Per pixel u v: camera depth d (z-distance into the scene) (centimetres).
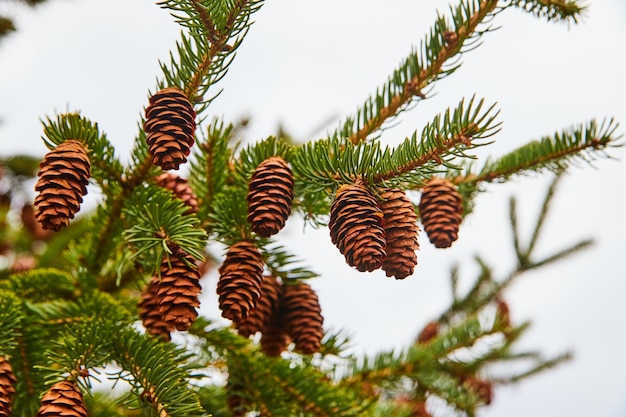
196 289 94
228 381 101
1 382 93
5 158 162
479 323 120
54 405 90
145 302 98
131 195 100
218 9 91
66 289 104
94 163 98
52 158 92
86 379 92
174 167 92
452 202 98
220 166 101
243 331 97
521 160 103
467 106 91
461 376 132
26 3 161
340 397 101
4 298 98
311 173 95
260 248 99
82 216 127
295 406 101
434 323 135
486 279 156
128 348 94
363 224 91
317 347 98
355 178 94
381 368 111
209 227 100
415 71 101
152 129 92
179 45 93
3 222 160
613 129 101
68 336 96
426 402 119
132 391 93
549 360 150
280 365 101
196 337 102
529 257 156
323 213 101
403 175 93
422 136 92
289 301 99
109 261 105
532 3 99
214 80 93
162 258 95
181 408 92
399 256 92
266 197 94
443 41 100
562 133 102
